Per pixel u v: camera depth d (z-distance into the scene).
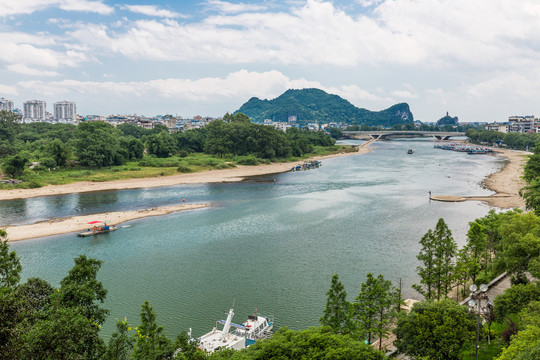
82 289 44.66
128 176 191.38
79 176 183.88
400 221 116.25
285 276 75.50
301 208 133.62
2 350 28.02
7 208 131.75
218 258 85.44
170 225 112.62
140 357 39.50
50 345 29.69
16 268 49.50
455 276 63.16
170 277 75.44
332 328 47.16
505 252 57.75
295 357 37.56
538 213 84.94
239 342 53.31
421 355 42.72
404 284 71.56
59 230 107.12
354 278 74.06
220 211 129.75
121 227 111.19
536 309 42.59
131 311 62.56
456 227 109.31
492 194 159.50
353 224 112.69
